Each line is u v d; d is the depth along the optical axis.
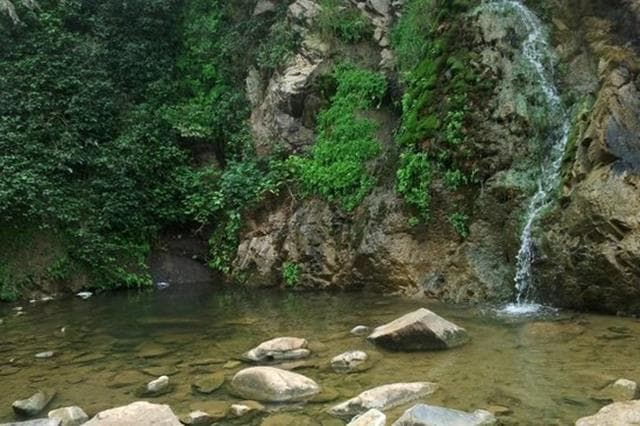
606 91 7.45
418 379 4.81
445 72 8.92
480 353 5.46
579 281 7.02
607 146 7.05
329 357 5.56
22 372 5.65
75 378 5.38
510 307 7.40
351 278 9.27
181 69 13.47
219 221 11.34
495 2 9.03
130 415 3.85
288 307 8.23
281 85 11.26
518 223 7.83
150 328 7.37
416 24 10.05
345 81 10.66
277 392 4.52
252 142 11.67
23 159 10.42
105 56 12.80
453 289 8.07
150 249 11.38
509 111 8.20
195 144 12.38
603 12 8.65
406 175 8.74
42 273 10.12
